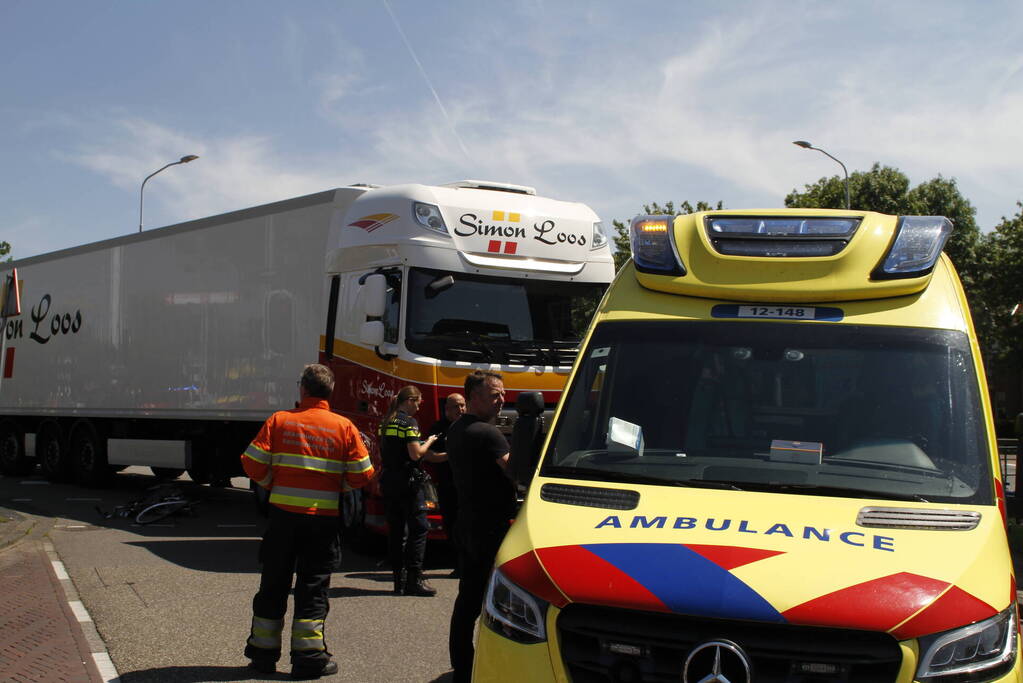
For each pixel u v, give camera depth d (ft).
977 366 14.89
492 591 12.64
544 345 36.06
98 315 54.75
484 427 19.16
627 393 15.48
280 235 40.93
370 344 35.04
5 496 53.62
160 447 51.44
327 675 20.76
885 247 15.88
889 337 15.17
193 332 46.50
